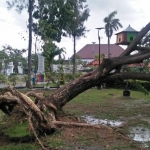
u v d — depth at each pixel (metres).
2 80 16.52
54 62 27.98
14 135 4.78
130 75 7.00
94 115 8.05
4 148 4.37
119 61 6.91
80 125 5.55
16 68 34.31
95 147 4.59
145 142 5.02
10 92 5.19
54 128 5.42
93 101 11.31
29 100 5.14
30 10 18.83
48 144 4.68
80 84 6.80
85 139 5.04
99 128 5.57
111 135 5.32
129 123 6.86
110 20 33.88
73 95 6.81
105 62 6.86
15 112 5.36
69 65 30.72
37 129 5.11
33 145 4.58
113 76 7.05
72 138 5.08
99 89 17.61
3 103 5.16
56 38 24.06
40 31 21.53
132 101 11.42
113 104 10.46
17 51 38.47
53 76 19.39
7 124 5.25
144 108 9.49
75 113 8.31
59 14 22.14
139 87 8.37
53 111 6.25
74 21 24.81
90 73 7.04
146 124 6.74
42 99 6.13
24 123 5.21
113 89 17.72
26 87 18.05
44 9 21.08
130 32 9.52
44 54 21.61
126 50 7.51
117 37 10.14
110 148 4.52
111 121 7.15
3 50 34.31
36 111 5.10
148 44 8.95
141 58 6.98
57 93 6.68
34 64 26.45
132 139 5.21
